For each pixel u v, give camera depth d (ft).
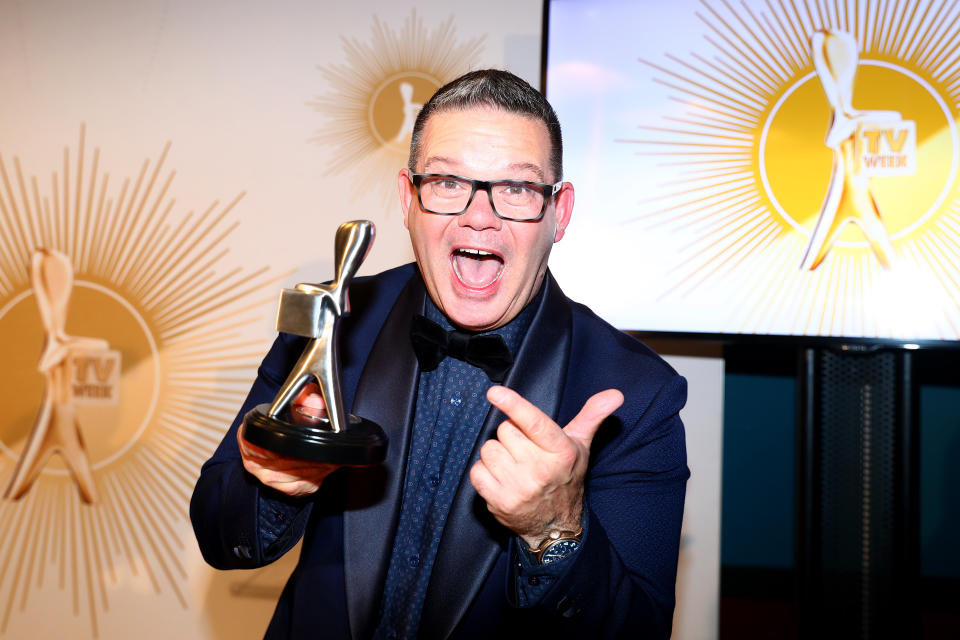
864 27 6.28
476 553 2.86
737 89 6.48
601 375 3.27
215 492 3.17
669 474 3.13
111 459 7.50
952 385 8.61
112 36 7.55
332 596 3.08
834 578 5.90
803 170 6.39
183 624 7.37
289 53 7.32
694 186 6.54
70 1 7.61
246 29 7.38
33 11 7.65
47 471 7.57
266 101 7.34
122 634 7.42
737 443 8.89
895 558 5.85
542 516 2.36
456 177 3.02
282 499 2.89
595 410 2.43
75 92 7.59
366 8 7.22
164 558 7.43
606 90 6.64
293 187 7.30
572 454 2.27
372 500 3.02
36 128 7.63
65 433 7.56
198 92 7.43
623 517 3.01
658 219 6.58
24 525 7.55
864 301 6.27
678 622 6.75
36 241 7.62
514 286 3.15
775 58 6.43
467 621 2.90
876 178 6.27
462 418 3.27
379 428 2.60
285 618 3.41
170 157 7.46
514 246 3.09
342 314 2.55
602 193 6.64
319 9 7.29
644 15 6.61
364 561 2.94
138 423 7.48
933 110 6.19
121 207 7.50
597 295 6.65
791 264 6.40
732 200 6.49
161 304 7.47
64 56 7.61
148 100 7.50
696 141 6.54
